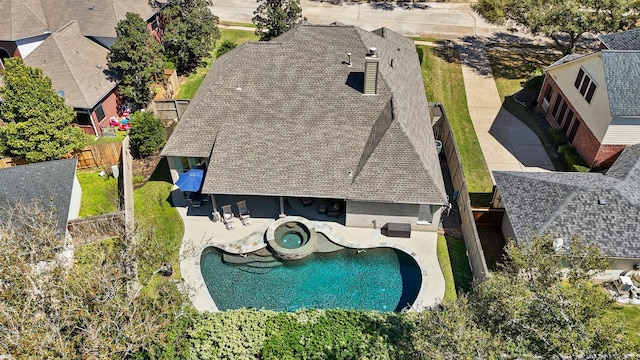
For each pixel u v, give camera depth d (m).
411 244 28.25
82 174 34.34
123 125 38.16
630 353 15.88
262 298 25.36
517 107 41.78
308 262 27.30
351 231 29.14
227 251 27.83
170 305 20.69
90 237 26.86
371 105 29.42
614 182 26.97
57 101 31.95
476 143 37.12
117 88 39.41
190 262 27.03
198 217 30.25
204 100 30.45
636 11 42.56
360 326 21.53
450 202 31.25
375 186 26.94
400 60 35.84
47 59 37.44
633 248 23.88
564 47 51.22
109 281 18.81
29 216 22.91
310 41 32.38
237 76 30.95
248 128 29.27
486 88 44.22
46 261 19.75
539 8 43.78
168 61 44.00
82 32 40.88
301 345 20.48
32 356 15.52
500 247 28.16
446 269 26.66
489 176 33.75
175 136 30.03
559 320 15.96
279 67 31.08
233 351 20.30
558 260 18.23
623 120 30.67
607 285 25.56
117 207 31.17
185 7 44.81
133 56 36.75
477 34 54.50
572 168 33.91
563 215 25.14
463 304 17.62
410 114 30.27
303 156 28.33
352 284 26.09
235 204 31.02
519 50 50.94
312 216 30.12
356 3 62.53
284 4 47.16
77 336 17.11
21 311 17.02
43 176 28.66
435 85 44.41
